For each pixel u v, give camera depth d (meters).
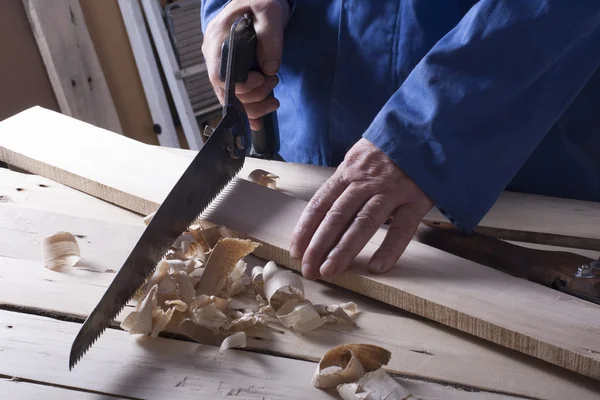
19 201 1.27
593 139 1.26
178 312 0.99
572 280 0.98
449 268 1.02
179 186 1.06
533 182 1.30
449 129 1.00
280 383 0.88
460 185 1.02
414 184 1.02
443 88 1.01
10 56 2.15
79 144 1.39
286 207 1.17
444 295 0.97
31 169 1.37
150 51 2.43
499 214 1.21
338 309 0.98
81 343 0.90
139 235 1.16
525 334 0.89
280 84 1.45
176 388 0.87
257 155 1.45
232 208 1.17
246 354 0.92
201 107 2.56
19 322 0.97
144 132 2.54
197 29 2.47
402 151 1.01
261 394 0.86
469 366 0.90
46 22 2.16
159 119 2.50
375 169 1.02
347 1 1.27
